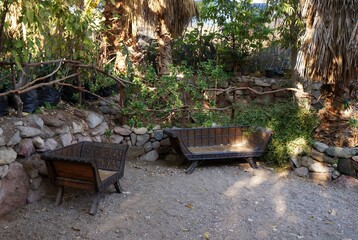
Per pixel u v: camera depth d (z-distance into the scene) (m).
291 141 4.38
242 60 7.00
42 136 3.39
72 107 4.40
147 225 2.82
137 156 4.66
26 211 2.93
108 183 3.10
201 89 5.22
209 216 3.04
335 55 3.91
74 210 3.01
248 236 2.72
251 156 4.41
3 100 3.28
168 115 5.02
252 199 3.46
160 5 5.38
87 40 3.65
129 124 4.75
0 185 2.80
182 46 7.20
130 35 5.38
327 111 4.71
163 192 3.54
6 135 2.93
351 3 3.70
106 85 4.83
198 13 6.16
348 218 3.11
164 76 4.86
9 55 3.45
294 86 5.60
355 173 3.91
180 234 2.71
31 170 3.13
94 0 4.32
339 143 4.27
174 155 4.72
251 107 5.18
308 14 4.09
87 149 3.59
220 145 4.72
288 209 3.26
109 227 2.75
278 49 7.20
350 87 4.68
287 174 4.26
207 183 3.86
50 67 4.05
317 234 2.80
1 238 2.49
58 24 3.40
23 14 2.68
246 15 6.44
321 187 3.89
